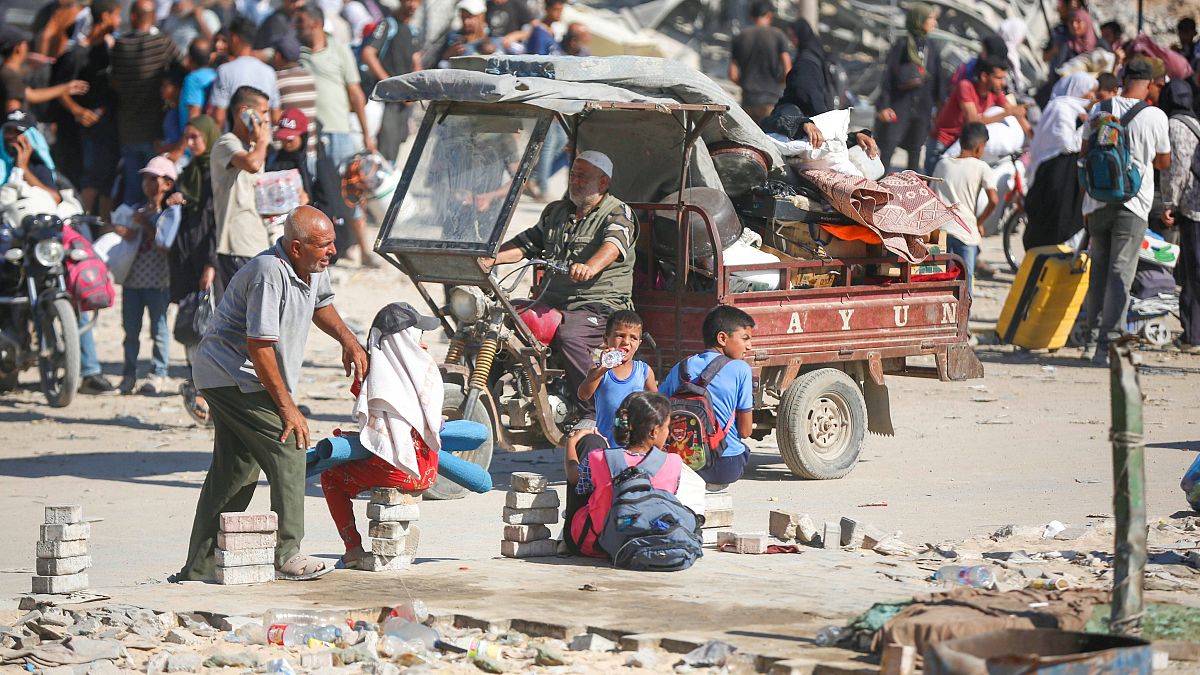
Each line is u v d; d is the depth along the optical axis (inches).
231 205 1268.5
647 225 1078.4
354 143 1988.2
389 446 768.9
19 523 996.6
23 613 720.3
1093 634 534.0
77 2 2386.8
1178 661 578.9
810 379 1066.1
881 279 1124.5
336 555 869.8
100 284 1488.7
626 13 3444.9
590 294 1041.5
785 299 1054.4
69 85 2039.9
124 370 1550.2
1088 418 1312.7
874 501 987.9
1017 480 1049.5
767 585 737.6
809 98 1299.2
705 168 1098.1
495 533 919.0
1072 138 1726.1
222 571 749.9
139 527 974.4
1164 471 1048.2
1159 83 1800.0
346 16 2541.8
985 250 2411.4
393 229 1027.9
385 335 778.2
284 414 752.3
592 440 843.4
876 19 3464.6
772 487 1050.1
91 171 2068.2
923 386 1513.3
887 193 1085.8
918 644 584.1
